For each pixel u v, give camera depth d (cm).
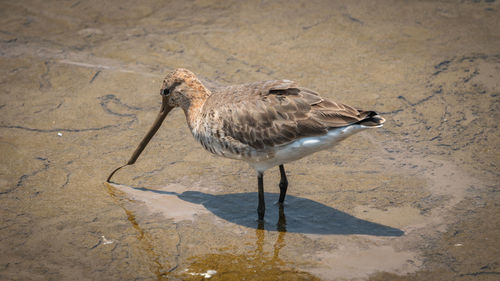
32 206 1080
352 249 952
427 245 951
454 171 1157
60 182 1160
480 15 1888
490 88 1459
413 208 1055
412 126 1324
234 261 934
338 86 1506
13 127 1355
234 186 1158
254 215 1064
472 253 923
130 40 1814
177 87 1098
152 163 1234
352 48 1717
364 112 937
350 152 1252
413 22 1859
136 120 1397
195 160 1247
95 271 912
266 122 975
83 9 2027
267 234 1005
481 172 1148
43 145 1288
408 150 1241
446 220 1015
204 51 1731
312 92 988
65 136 1326
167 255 952
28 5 2047
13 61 1678
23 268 918
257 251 958
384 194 1102
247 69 1614
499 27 1795
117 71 1627
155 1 2088
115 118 1404
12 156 1241
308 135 958
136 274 905
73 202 1097
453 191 1097
